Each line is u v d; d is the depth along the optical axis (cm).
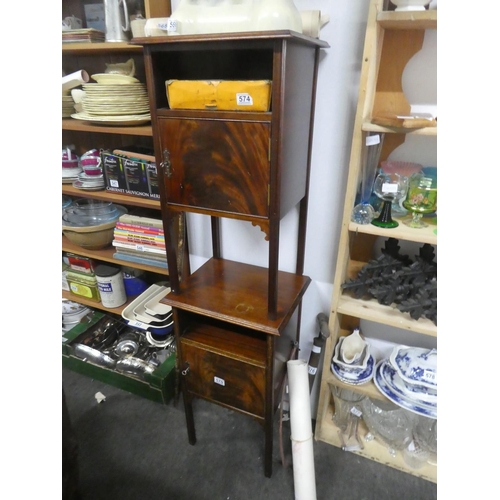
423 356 131
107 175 154
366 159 117
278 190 94
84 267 189
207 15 89
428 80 108
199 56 110
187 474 143
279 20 83
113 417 167
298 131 103
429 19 85
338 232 134
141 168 145
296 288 132
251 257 154
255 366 120
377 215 117
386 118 97
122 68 139
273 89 85
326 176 127
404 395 129
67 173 169
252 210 100
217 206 103
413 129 94
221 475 142
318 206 133
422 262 117
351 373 136
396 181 111
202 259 170
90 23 150
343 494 135
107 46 128
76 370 188
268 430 130
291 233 142
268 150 91
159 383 164
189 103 95
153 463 147
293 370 127
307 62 100
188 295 128
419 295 113
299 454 126
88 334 190
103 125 140
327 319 139
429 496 134
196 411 169
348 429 155
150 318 169
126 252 170
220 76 114
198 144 97
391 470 143
